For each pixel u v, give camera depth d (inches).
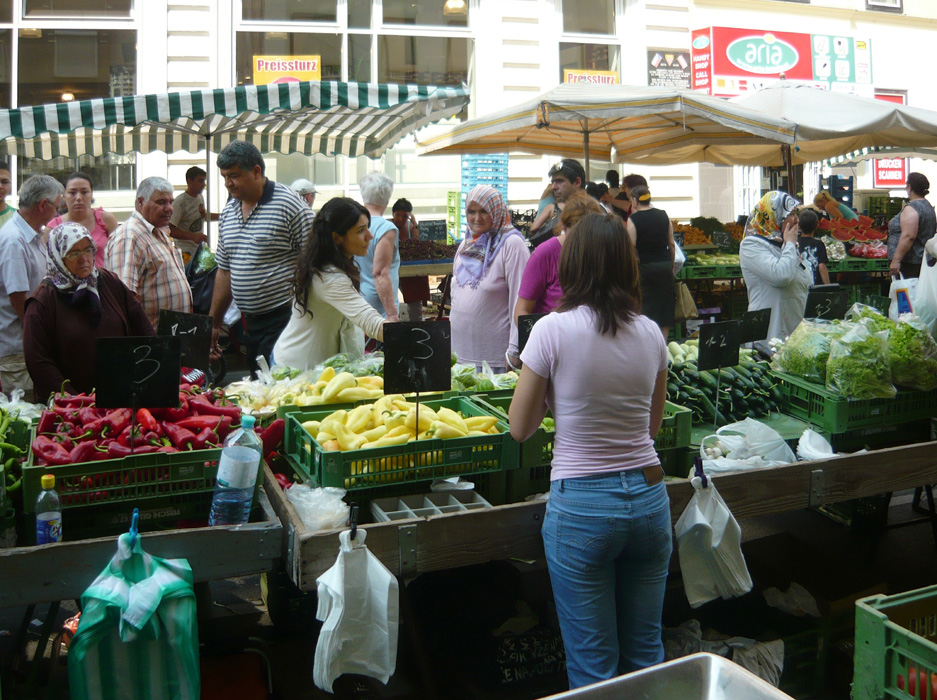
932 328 209.8
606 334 97.4
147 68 447.2
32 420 126.1
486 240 195.2
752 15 609.3
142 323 155.1
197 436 112.6
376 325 153.2
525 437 101.8
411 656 129.6
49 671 125.9
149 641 90.1
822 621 136.6
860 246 410.6
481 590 128.6
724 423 152.4
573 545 97.9
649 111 276.7
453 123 508.4
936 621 88.3
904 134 404.2
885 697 82.7
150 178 195.0
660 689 60.6
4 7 434.0
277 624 136.1
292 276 185.3
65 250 141.6
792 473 129.9
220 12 456.1
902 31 676.7
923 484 141.3
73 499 104.5
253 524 104.0
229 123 340.5
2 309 189.5
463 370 156.6
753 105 360.2
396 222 383.2
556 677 127.0
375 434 119.6
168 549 100.2
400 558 107.3
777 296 250.2
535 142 373.7
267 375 156.0
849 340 148.9
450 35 502.9
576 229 100.0
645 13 537.3
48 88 442.6
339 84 259.3
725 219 589.0
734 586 119.0
